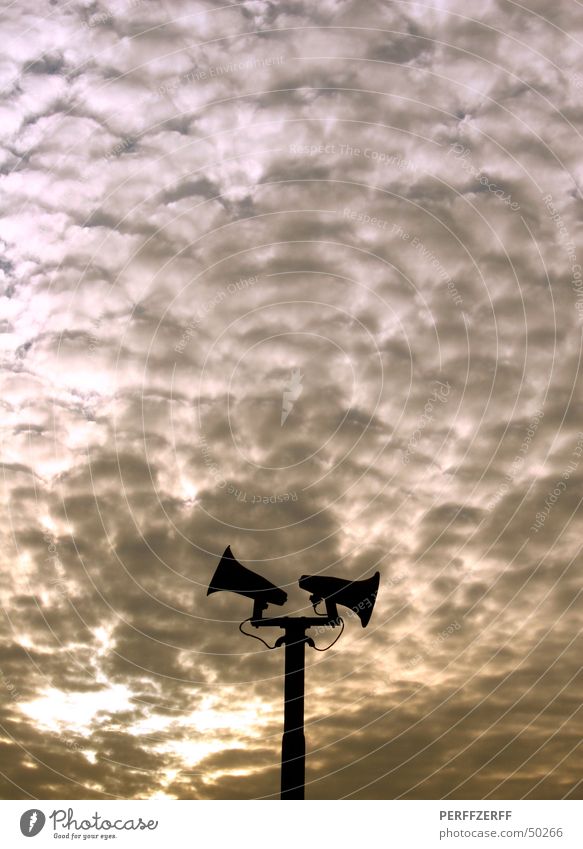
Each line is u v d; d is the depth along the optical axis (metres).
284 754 8.74
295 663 9.03
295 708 8.88
